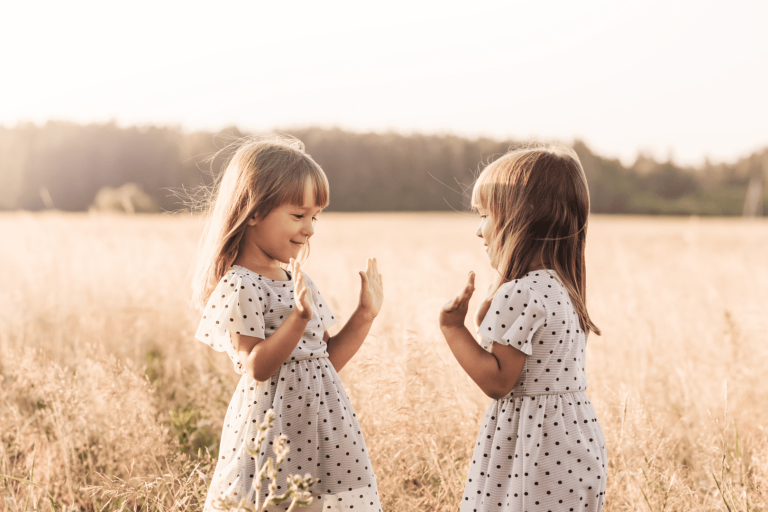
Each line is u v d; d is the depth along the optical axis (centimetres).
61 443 267
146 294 541
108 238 874
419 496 268
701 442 272
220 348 204
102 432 289
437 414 281
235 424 195
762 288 588
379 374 279
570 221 190
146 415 274
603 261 1042
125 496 237
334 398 202
